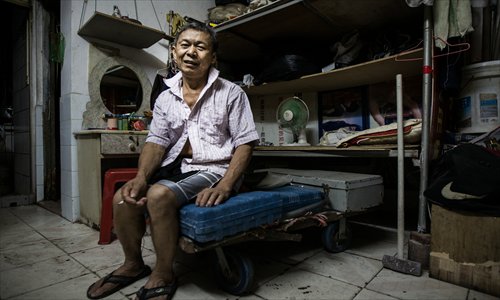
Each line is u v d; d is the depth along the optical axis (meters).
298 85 2.58
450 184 1.27
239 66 3.33
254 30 2.40
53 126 2.99
